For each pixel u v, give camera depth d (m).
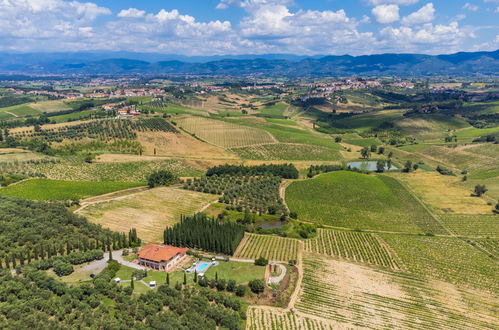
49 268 117.31
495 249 153.88
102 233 142.62
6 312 88.62
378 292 117.81
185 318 93.19
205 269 124.38
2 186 194.50
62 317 89.56
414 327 101.50
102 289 103.12
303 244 151.75
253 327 97.38
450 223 181.75
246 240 153.00
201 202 195.00
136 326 88.25
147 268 122.19
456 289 121.75
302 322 100.75
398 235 165.62
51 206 158.62
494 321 105.62
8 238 125.38
